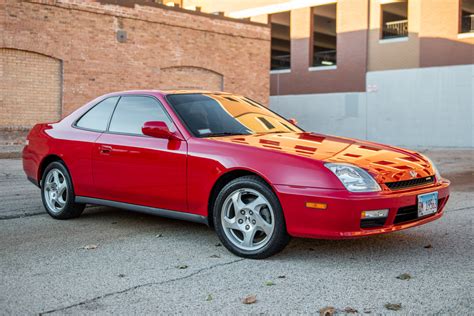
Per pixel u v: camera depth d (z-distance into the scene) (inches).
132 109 221.3
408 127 971.3
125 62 687.7
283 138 197.6
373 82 1014.4
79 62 650.2
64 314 131.9
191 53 749.9
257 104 239.1
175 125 202.8
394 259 177.6
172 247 195.5
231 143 187.3
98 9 660.1
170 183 198.7
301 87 1123.3
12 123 612.4
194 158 191.3
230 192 182.1
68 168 235.5
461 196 318.0
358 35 1028.5
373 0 1010.7
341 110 1061.8
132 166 210.4
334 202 162.4
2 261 177.2
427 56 940.6
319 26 1283.2
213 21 770.2
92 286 152.3
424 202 177.6
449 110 920.3
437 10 924.0
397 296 142.0
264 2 1165.1
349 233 164.1
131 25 690.2
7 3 594.6
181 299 141.5
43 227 229.0
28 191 329.4
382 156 185.3
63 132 241.4
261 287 150.5
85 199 231.5
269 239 174.9
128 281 156.6
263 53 836.0
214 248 193.9
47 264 173.9
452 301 137.9
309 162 169.8
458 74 907.4
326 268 168.1
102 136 224.7
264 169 173.9
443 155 703.1
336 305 136.0
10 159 529.7
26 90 619.2
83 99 655.8
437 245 196.2
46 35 623.5
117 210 267.9
